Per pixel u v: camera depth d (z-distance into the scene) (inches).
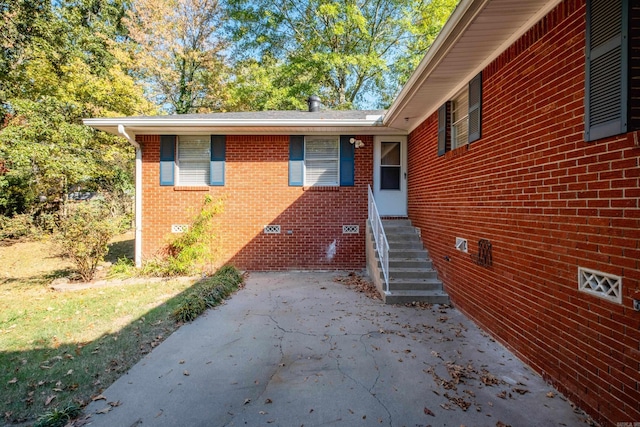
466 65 179.2
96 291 249.3
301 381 122.3
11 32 472.7
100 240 282.4
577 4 109.5
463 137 213.9
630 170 89.2
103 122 289.3
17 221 475.5
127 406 106.0
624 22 90.0
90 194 550.3
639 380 86.0
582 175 106.7
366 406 106.9
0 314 197.6
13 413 102.2
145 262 315.3
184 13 708.7
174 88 751.1
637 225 87.1
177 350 148.2
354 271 318.0
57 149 414.6
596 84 100.1
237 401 109.4
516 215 144.5
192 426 96.7
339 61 639.8
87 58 542.6
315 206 322.7
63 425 96.1
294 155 323.3
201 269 310.2
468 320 188.4
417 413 103.2
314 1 666.2
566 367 112.2
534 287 131.0
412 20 681.0
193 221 316.8
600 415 97.5
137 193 319.9
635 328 87.4
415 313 200.1
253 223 322.0
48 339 160.6
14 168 457.4
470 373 128.4
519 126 142.4
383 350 148.9
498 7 125.0
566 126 114.1
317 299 227.9
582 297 106.2
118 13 665.0
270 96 693.3
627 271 89.9
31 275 317.1
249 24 719.1
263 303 218.8
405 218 322.3
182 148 327.9
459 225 203.9
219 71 748.0
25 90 486.3
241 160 322.3
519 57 142.4
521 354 138.8
